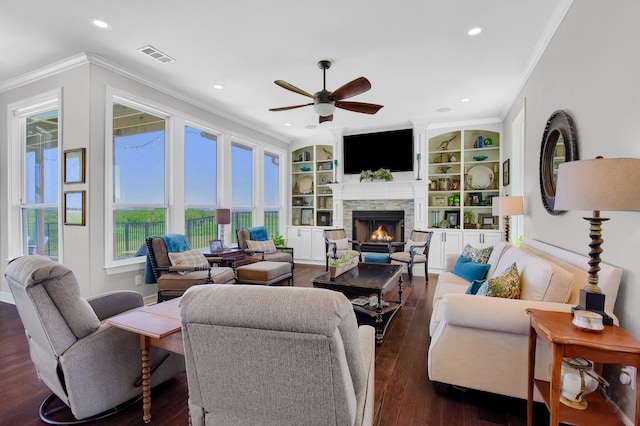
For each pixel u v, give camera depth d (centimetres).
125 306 244
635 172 138
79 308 176
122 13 264
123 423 181
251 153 629
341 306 91
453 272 370
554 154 283
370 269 380
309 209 738
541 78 317
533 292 202
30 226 418
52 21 275
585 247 224
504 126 540
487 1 248
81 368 172
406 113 536
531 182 356
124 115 389
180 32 292
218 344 101
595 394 176
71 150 349
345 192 656
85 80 340
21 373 234
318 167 730
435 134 605
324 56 336
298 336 90
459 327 198
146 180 413
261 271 421
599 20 204
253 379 101
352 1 248
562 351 141
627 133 175
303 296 93
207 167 513
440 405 198
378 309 292
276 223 712
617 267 183
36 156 413
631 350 132
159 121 429
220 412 111
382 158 629
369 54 331
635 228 169
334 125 615
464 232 575
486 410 193
